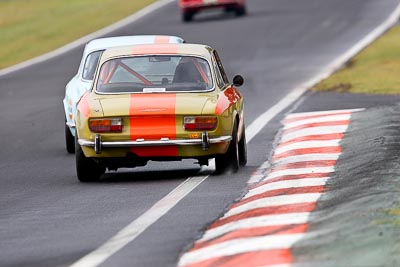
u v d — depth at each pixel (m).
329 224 31.45
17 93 95.81
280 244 29.12
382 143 50.12
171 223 34.47
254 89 88.38
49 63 117.88
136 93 46.09
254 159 51.12
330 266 26.20
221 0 148.38
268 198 37.59
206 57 47.81
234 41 126.12
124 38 59.06
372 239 28.66
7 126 74.38
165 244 30.89
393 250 27.31
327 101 75.56
